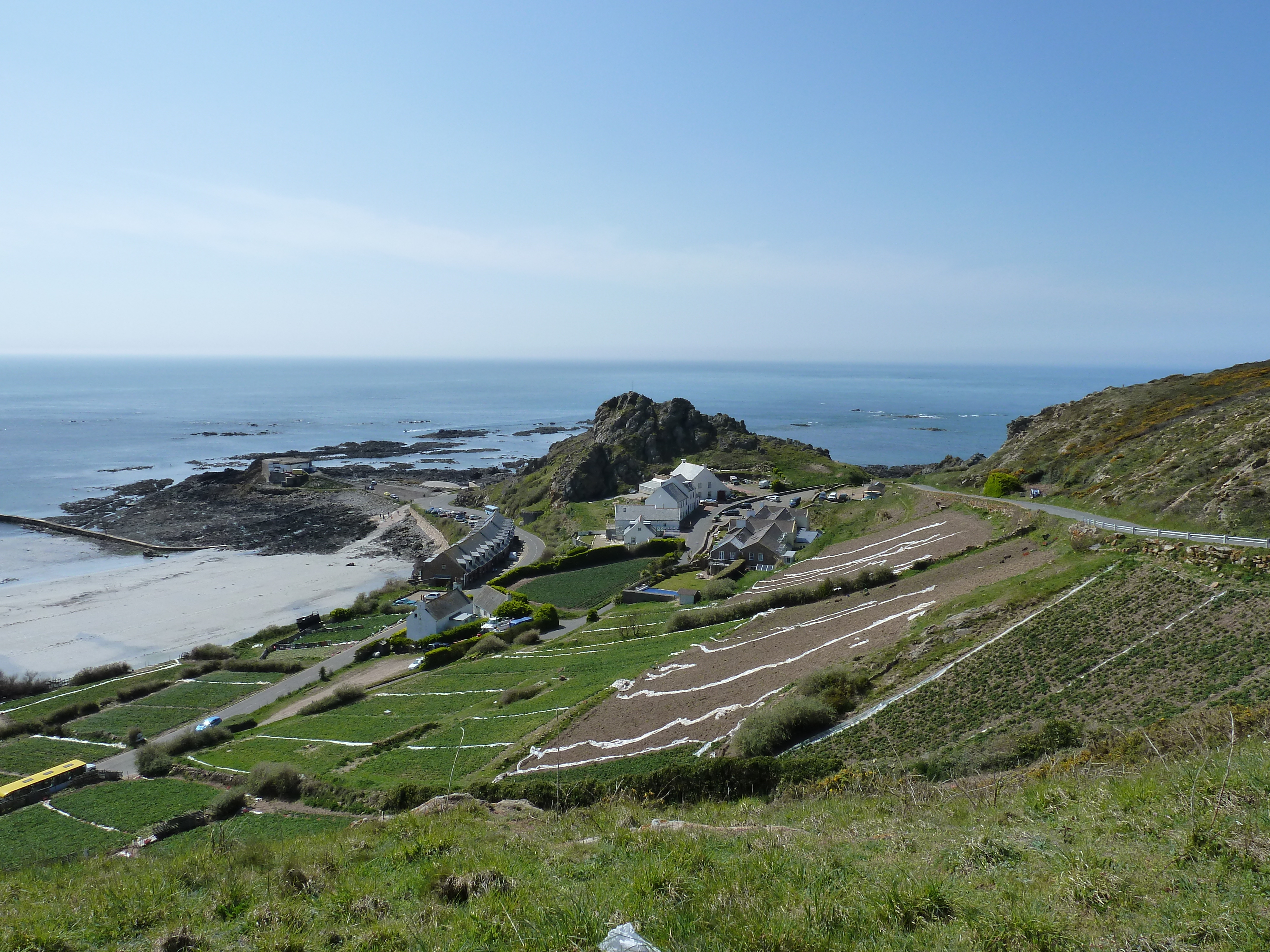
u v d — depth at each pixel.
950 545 77.50
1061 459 99.00
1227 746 17.95
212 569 130.88
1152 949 9.12
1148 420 97.25
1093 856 11.70
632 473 169.00
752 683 51.50
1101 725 31.98
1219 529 57.44
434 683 72.81
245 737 65.62
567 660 71.62
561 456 182.25
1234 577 44.78
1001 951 9.52
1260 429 71.00
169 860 18.44
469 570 119.56
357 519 167.00
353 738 60.03
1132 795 14.34
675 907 11.12
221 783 54.88
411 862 16.31
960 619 50.53
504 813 22.86
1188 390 106.00
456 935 11.43
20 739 68.94
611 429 183.62
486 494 180.88
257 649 93.12
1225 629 38.66
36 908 15.48
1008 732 34.28
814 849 14.30
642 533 122.81
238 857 17.41
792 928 9.99
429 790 43.16
